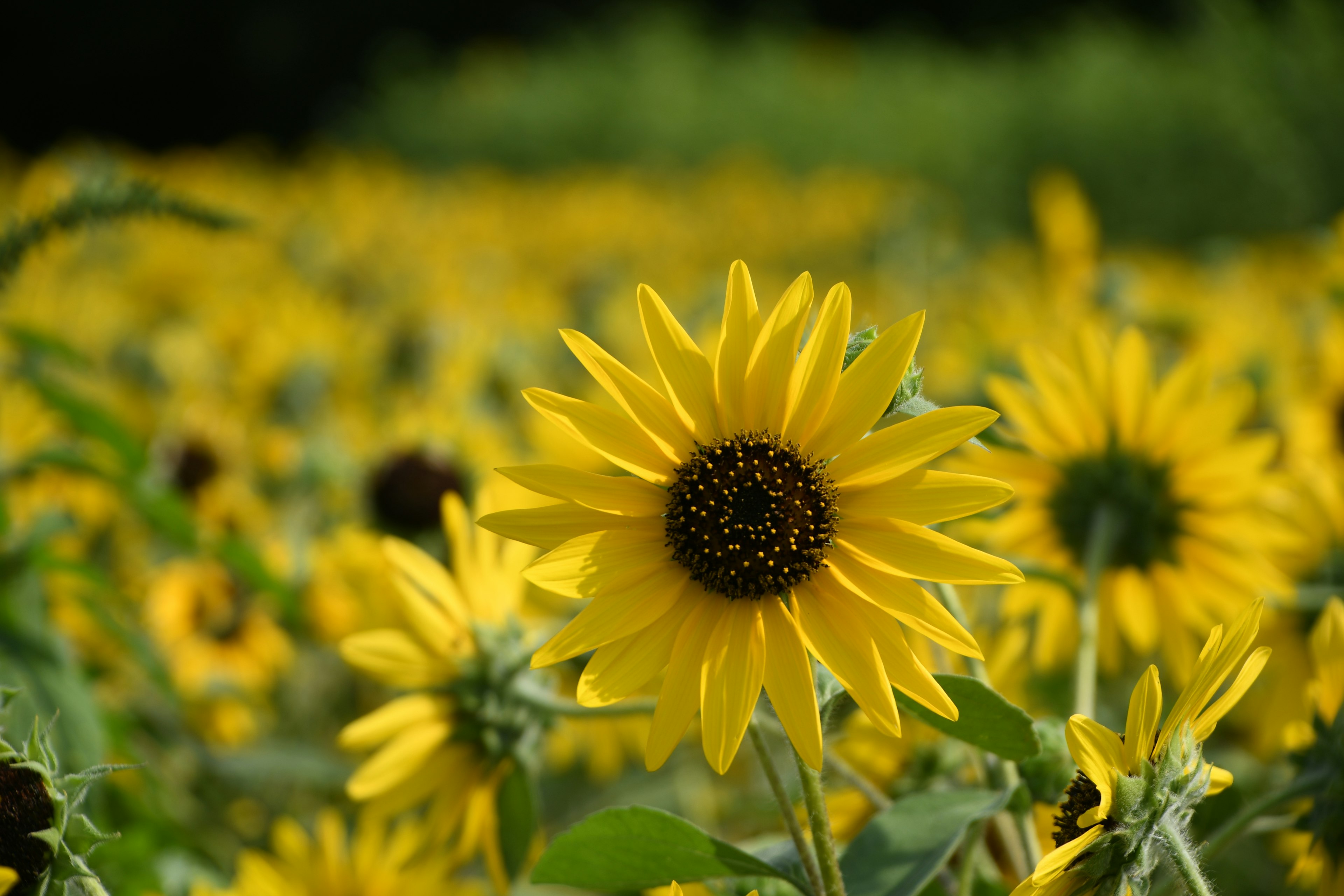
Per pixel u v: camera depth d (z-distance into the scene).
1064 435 0.69
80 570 0.74
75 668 0.70
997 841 0.61
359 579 0.87
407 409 1.11
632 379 0.55
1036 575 0.63
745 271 0.55
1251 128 3.77
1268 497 0.76
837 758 0.60
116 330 1.39
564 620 0.74
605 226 2.45
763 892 0.57
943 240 2.22
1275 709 0.75
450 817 0.66
